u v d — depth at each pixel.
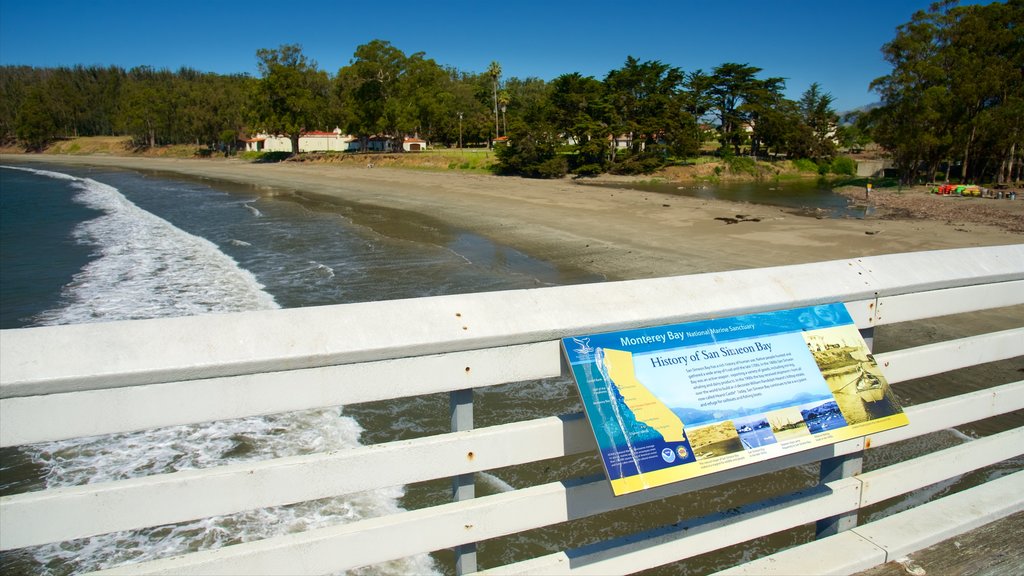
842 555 1.61
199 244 19.98
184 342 1.07
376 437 6.05
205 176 57.53
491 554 4.22
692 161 57.28
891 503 4.54
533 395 7.09
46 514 1.00
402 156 63.12
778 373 1.41
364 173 55.38
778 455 1.32
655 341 1.34
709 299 1.46
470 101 87.06
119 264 16.36
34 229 23.66
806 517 1.62
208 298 12.48
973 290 1.90
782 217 26.34
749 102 61.50
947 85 37.44
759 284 1.55
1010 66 35.22
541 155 51.62
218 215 28.66
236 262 16.75
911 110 37.22
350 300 12.48
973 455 1.92
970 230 21.64
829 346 1.51
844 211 28.61
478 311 1.28
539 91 111.19
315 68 72.44
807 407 1.39
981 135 37.47
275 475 1.13
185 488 1.08
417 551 1.25
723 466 1.26
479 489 5.06
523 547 4.29
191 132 91.56
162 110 96.31
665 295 1.44
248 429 6.14
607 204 31.91
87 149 110.50
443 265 16.48
